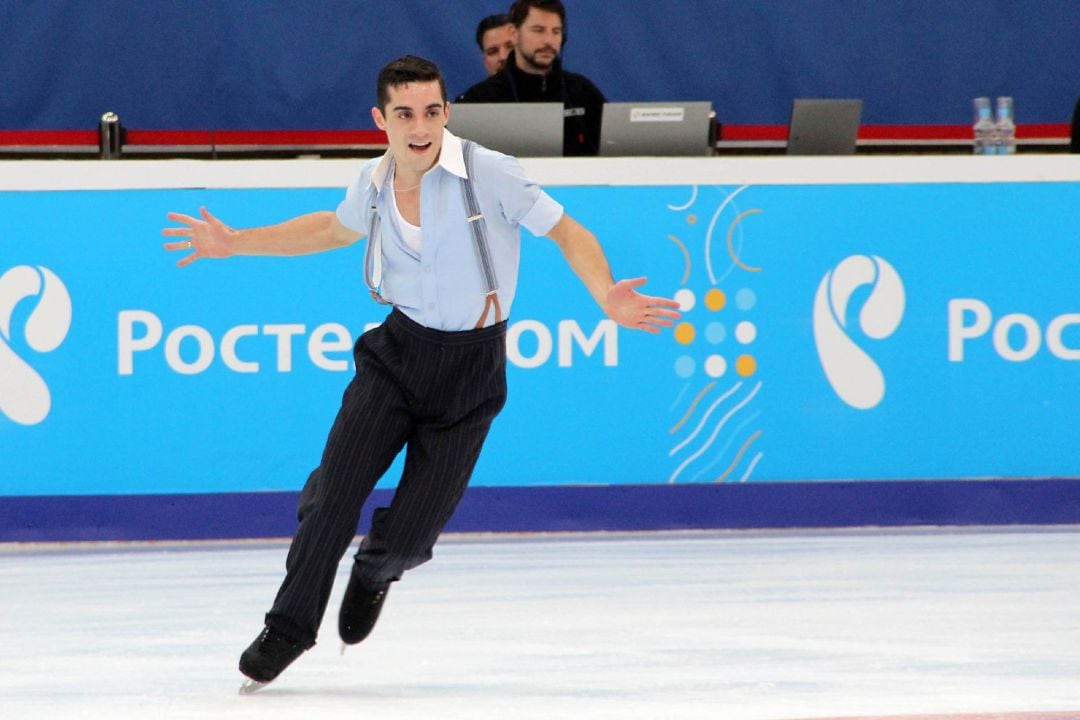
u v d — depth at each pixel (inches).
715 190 682.8
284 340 669.9
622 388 681.0
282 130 930.7
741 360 685.3
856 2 952.9
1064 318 696.4
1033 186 694.5
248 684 365.1
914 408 692.1
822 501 690.8
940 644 418.6
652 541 658.2
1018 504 697.6
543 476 681.0
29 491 663.1
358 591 388.8
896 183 689.0
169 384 666.2
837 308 687.7
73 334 661.3
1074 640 423.8
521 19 794.2
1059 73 962.7
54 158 915.4
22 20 913.5
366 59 937.5
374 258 371.9
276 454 671.8
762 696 353.7
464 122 687.7
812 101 725.3
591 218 677.9
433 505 370.0
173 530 669.3
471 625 462.0
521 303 674.8
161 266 663.8
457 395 370.6
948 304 692.1
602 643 428.1
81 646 433.7
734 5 950.4
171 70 924.6
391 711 343.9
